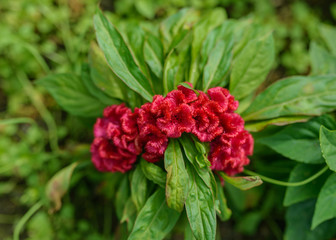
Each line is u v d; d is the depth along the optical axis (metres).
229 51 0.29
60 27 0.45
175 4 0.47
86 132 0.45
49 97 0.44
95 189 0.43
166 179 0.26
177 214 0.28
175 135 0.25
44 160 0.41
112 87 0.30
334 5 0.51
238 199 0.37
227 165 0.27
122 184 0.31
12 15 0.44
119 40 0.26
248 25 0.33
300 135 0.30
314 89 0.29
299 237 0.34
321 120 0.29
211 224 0.25
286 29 0.50
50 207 0.32
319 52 0.36
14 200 0.42
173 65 0.28
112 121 0.28
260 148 0.33
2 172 0.42
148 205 0.27
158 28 0.34
